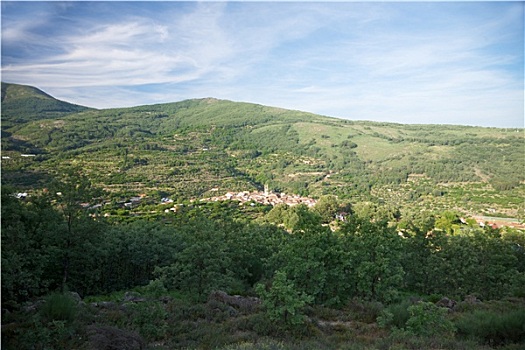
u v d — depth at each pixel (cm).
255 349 1020
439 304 1972
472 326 1274
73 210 2222
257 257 3048
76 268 2450
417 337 1193
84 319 1259
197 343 1171
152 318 1299
